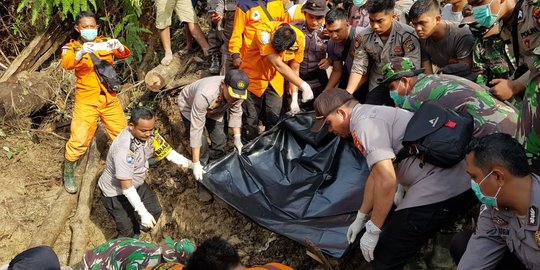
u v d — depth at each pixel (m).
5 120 5.99
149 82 5.91
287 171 4.46
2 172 5.58
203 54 6.39
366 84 4.67
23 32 6.98
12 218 5.23
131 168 4.25
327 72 5.47
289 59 4.57
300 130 4.62
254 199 4.28
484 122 3.16
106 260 3.28
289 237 3.94
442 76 3.44
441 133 3.02
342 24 4.44
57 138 6.08
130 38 6.57
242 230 4.64
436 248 3.75
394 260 3.35
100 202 5.45
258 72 4.72
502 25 3.31
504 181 2.33
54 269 2.84
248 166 4.49
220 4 5.68
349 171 4.31
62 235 5.22
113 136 5.25
